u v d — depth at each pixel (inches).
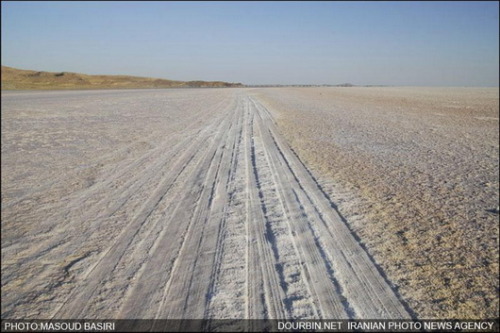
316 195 238.5
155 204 219.3
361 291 126.3
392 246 163.9
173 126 601.0
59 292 125.1
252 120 701.3
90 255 153.2
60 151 387.9
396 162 354.6
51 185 262.7
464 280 135.8
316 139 485.4
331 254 154.4
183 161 340.5
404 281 133.9
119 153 378.3
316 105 1191.6
